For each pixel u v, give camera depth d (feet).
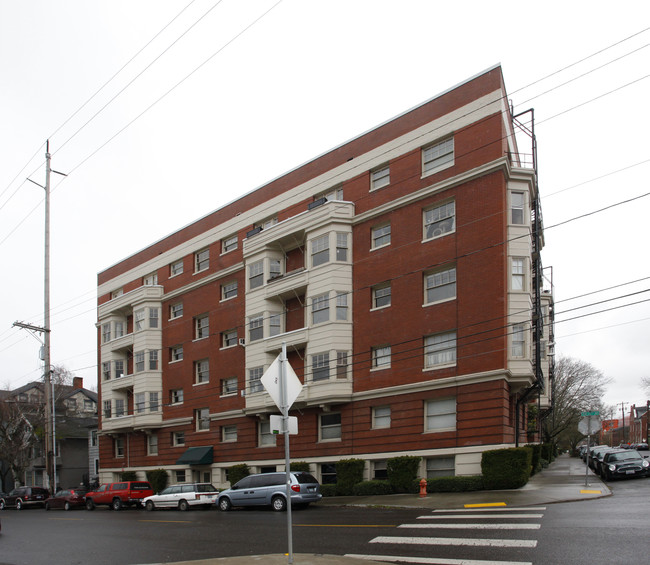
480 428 80.74
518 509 56.34
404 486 83.76
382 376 93.35
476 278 84.79
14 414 179.42
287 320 113.39
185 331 136.26
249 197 124.57
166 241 146.72
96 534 64.08
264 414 111.04
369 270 98.27
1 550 55.26
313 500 77.82
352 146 104.99
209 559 39.34
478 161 86.84
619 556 33.30
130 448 146.92
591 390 236.02
